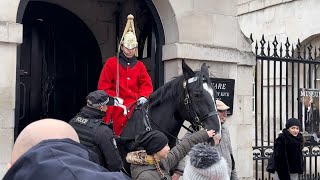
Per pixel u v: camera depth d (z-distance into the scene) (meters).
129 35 5.26
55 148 1.48
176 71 6.67
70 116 9.26
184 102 4.44
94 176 1.41
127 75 5.20
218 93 6.93
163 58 6.88
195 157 2.94
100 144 4.04
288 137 6.87
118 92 5.05
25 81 8.83
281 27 13.00
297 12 12.52
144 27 7.70
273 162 7.02
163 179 3.54
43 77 9.02
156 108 4.61
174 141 4.71
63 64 9.24
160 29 6.96
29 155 1.44
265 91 12.38
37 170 1.40
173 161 3.88
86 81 9.41
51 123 1.63
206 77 4.50
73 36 9.31
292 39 12.66
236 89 7.31
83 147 1.56
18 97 5.59
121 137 4.50
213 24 7.01
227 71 7.12
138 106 4.73
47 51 9.09
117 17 9.38
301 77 11.91
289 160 6.84
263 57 7.72
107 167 4.05
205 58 6.82
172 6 6.66
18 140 1.60
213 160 2.91
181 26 6.71
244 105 7.41
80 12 9.23
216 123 4.27
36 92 8.92
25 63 8.85
